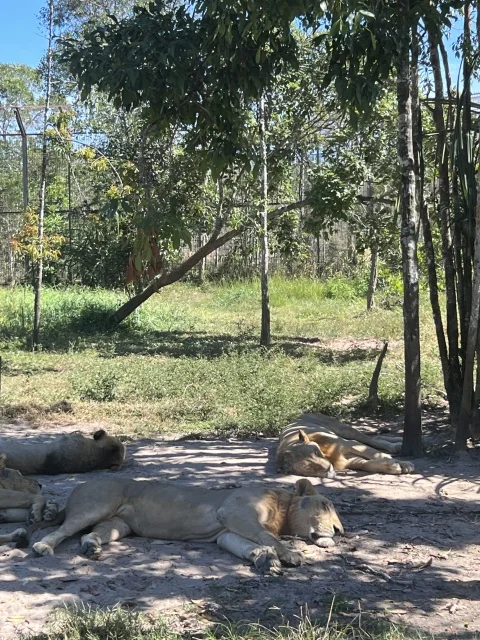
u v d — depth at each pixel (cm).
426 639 384
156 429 964
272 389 1109
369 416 1025
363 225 1823
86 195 2989
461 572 490
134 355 1598
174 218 743
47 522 548
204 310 2636
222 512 521
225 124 844
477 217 791
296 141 1780
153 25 780
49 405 1070
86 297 2308
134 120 1858
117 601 436
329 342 1889
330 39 770
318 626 401
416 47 802
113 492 549
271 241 2220
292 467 721
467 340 816
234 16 758
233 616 418
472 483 704
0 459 609
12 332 1836
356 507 624
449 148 926
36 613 420
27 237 1719
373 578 477
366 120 779
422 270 1980
